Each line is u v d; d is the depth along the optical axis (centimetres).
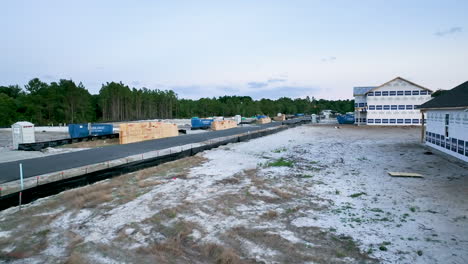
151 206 1032
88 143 2931
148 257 675
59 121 7650
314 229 833
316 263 646
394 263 645
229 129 4869
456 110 1864
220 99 15675
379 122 5053
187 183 1349
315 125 5809
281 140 3181
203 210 988
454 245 721
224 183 1347
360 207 1014
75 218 935
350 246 728
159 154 2173
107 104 9694
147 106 10650
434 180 1345
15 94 9856
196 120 4844
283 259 663
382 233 802
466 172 1475
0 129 5200
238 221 894
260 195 1159
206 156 2116
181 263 650
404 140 2967
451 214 922
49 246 744
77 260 651
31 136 2628
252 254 687
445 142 2061
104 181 1394
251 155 2162
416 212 951
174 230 827
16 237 800
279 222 887
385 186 1270
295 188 1259
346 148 2464
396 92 4928
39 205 1062
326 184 1324
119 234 803
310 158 2006
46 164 1791
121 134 2878
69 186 1258
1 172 1572
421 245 727
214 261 662
